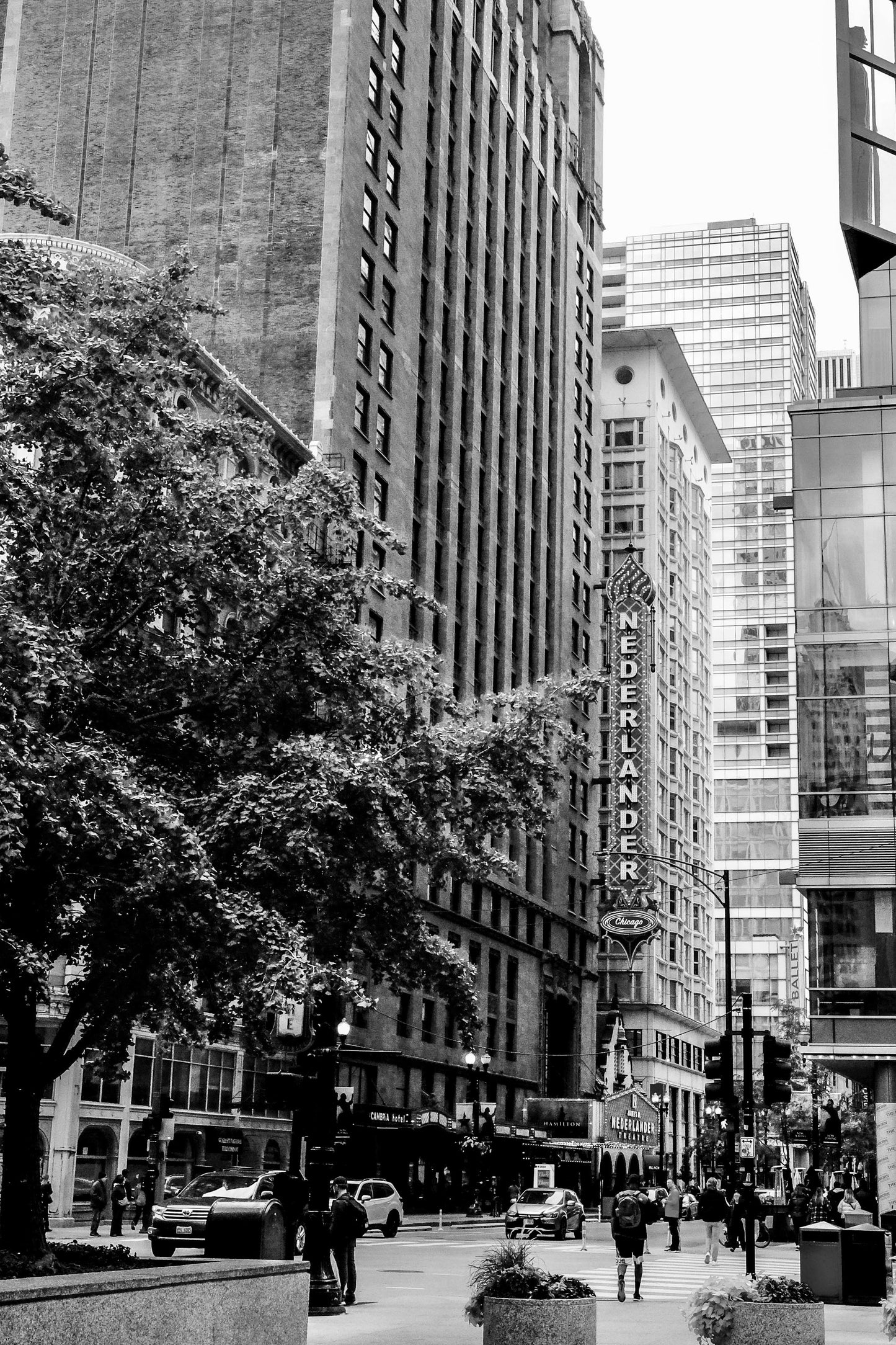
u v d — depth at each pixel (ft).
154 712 55.36
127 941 47.70
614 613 319.06
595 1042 313.12
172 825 42.96
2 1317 29.48
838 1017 148.25
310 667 54.75
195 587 53.67
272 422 185.57
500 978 260.21
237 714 55.21
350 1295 75.25
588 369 352.08
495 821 56.34
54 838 44.70
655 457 424.46
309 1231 70.74
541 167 325.62
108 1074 59.16
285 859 47.70
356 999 48.21
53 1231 127.95
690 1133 418.72
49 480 53.01
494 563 275.59
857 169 178.40
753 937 520.01
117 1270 41.45
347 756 50.24
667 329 420.36
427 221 256.93
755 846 539.70
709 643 502.38
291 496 57.00
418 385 247.70
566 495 323.16
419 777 54.44
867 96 180.86
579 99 364.58
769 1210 171.63
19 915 49.49
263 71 225.35
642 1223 82.69
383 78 237.25
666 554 431.84
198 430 56.08
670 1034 398.01
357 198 223.92
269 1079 71.00
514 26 312.29
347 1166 198.59
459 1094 238.89
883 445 161.99
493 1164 238.07
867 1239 81.61
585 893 315.99
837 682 156.25
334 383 209.87
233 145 223.10
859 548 159.53
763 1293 49.49
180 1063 159.33
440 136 262.26
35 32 236.63
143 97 229.66
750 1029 119.55
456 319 263.90
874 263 175.94
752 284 625.00
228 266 217.77
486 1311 46.70
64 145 230.27
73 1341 31.53
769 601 576.61
